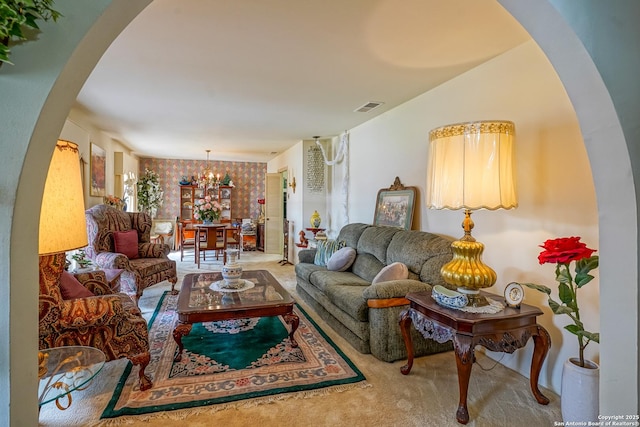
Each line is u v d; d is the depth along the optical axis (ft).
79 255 11.88
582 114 3.85
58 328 6.15
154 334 9.95
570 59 3.75
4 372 2.82
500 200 6.19
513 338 6.22
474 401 6.64
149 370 7.77
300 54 8.31
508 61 8.13
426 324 6.88
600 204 3.81
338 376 7.54
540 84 7.40
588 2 3.57
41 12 2.78
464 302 6.49
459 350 5.98
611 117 3.59
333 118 14.69
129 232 13.91
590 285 6.49
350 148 16.96
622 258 3.60
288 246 22.56
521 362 7.79
